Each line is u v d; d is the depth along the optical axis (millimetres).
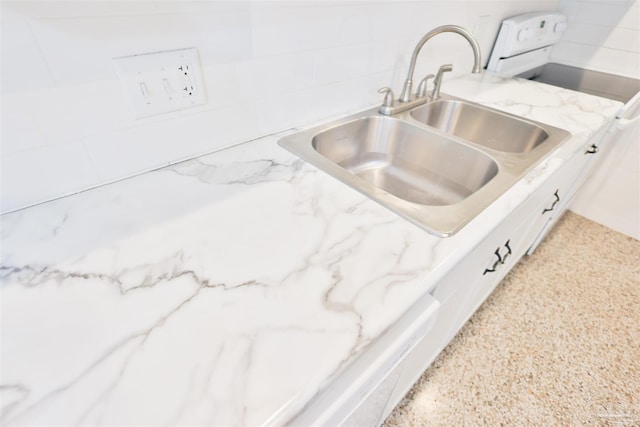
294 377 393
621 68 1765
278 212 651
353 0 907
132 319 456
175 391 380
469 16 1354
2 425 352
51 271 525
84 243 574
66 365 405
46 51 544
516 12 1612
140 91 663
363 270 530
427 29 1195
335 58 965
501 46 1597
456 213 655
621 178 1946
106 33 585
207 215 640
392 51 1119
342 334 439
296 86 919
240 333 437
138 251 560
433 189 1062
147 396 376
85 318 458
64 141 623
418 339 608
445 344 1285
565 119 1121
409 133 1064
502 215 665
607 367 1359
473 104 1231
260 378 392
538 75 1968
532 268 1815
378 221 633
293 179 752
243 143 893
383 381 598
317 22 864
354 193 710
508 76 1593
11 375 396
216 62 743
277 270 525
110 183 715
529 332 1486
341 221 631
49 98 577
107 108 643
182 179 742
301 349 421
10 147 576
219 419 358
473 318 1539
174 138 762
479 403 1232
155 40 642
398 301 483
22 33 515
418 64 1259
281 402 372
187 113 753
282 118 941
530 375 1324
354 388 465
